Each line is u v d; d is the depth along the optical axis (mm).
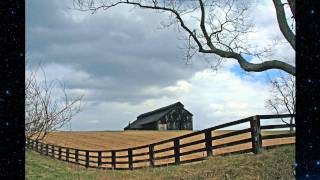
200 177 12289
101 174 19594
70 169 24031
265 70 9453
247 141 14398
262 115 14273
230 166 12641
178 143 17797
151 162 19812
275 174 10766
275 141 30359
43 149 36906
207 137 16000
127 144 55375
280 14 8211
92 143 57031
